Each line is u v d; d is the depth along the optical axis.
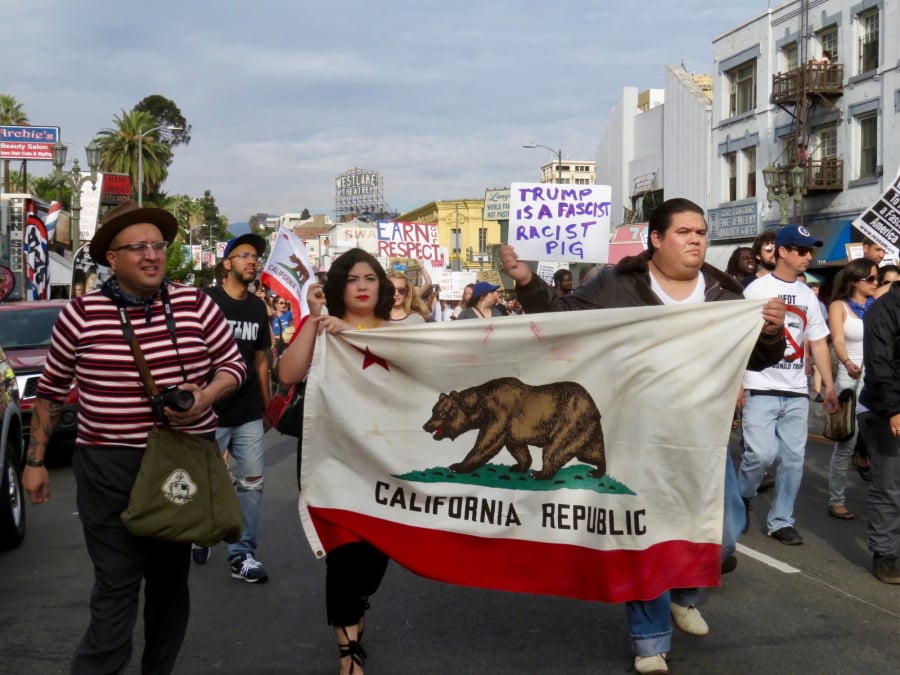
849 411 7.68
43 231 21.27
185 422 3.65
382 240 19.34
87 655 3.68
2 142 38.16
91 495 3.69
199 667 4.62
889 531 6.06
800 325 6.89
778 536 7.15
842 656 4.74
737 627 5.19
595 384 4.34
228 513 3.71
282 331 12.88
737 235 32.44
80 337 3.70
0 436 6.65
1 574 6.41
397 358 4.43
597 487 4.33
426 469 4.41
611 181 42.53
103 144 69.12
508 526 4.38
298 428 4.57
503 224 54.09
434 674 4.51
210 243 89.12
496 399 4.40
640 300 4.52
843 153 27.64
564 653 4.79
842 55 27.53
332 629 5.18
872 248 9.84
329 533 4.41
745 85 32.44
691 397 4.27
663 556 4.25
